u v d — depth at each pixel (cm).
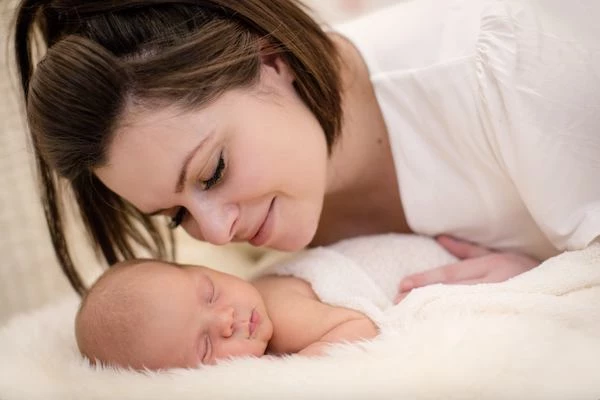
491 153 93
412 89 97
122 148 80
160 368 83
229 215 85
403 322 83
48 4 91
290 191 88
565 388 63
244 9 89
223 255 139
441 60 95
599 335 72
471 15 95
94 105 79
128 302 85
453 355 68
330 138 96
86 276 126
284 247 93
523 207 96
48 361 87
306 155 89
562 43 88
